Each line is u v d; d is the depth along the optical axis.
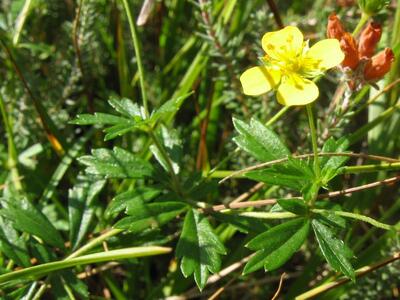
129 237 0.07
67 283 0.06
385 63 0.06
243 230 0.06
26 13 0.08
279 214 0.06
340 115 0.07
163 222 0.06
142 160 0.07
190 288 0.08
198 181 0.07
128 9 0.07
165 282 0.08
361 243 0.08
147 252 0.06
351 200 0.08
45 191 0.08
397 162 0.06
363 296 0.07
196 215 0.06
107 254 0.06
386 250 0.07
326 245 0.06
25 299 0.06
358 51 0.07
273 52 0.06
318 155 0.06
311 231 0.08
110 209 0.06
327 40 0.06
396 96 0.08
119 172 0.07
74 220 0.07
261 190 0.08
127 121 0.06
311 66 0.06
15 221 0.07
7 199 0.07
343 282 0.07
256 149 0.06
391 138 0.08
